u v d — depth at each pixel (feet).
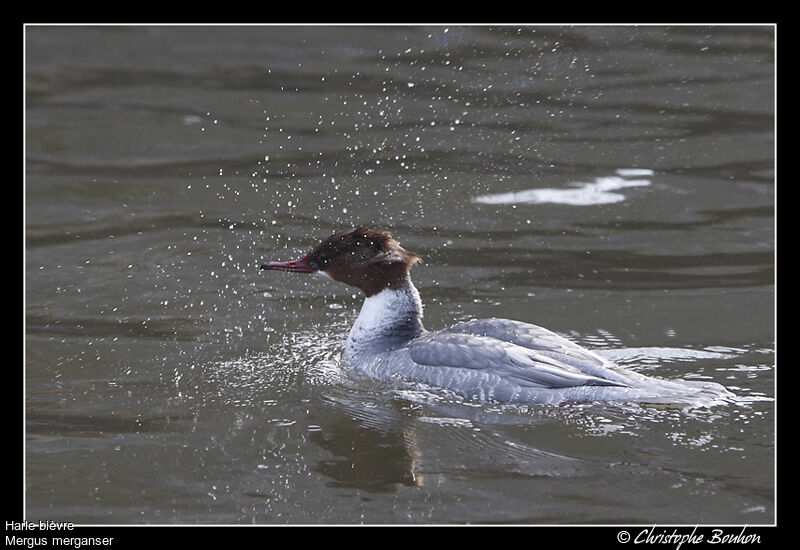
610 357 35.47
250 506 26.76
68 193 51.03
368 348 35.96
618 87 63.67
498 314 39.83
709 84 63.72
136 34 70.85
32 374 34.86
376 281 36.11
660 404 30.91
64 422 31.50
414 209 49.67
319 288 43.21
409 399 32.99
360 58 67.72
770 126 58.29
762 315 39.04
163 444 30.14
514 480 27.61
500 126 58.80
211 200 50.52
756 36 70.38
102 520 26.11
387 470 28.45
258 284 42.96
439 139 57.41
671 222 48.37
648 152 55.77
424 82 64.03
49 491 27.53
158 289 41.96
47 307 40.09
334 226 47.91
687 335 37.47
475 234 47.29
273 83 64.49
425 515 26.07
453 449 29.45
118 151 56.03
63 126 58.49
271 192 51.34
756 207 49.60
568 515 25.88
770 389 32.53
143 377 34.73
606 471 27.84
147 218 48.67
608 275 43.21
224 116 60.49
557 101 61.82
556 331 38.04
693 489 26.78
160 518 26.17
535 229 47.80
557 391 31.53
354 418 31.71
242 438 30.50
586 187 52.03
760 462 27.99
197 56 68.23
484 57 67.51
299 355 36.81
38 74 64.90
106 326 38.70
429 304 40.65
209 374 35.01
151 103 61.87
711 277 42.80
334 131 58.59
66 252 45.11
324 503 26.76
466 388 32.50
